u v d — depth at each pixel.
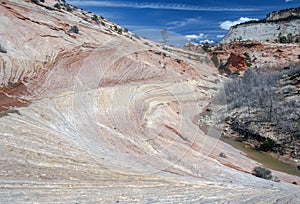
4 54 16.70
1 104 11.06
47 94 12.57
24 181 5.38
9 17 21.25
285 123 20.75
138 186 5.52
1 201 4.32
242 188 7.32
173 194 5.28
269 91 25.56
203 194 5.53
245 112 22.88
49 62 17.53
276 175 14.40
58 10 30.27
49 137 8.13
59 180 5.59
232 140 19.61
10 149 7.01
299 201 5.34
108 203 4.54
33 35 20.34
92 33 25.23
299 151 18.03
